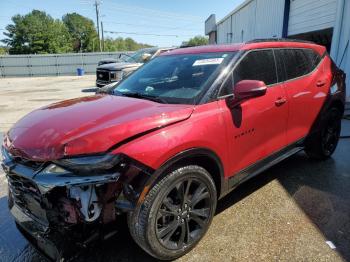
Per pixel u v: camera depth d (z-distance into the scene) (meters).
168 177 2.32
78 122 2.35
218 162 2.73
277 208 3.29
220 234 2.87
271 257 2.54
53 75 37.38
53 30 70.31
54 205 2.14
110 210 2.14
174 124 2.40
